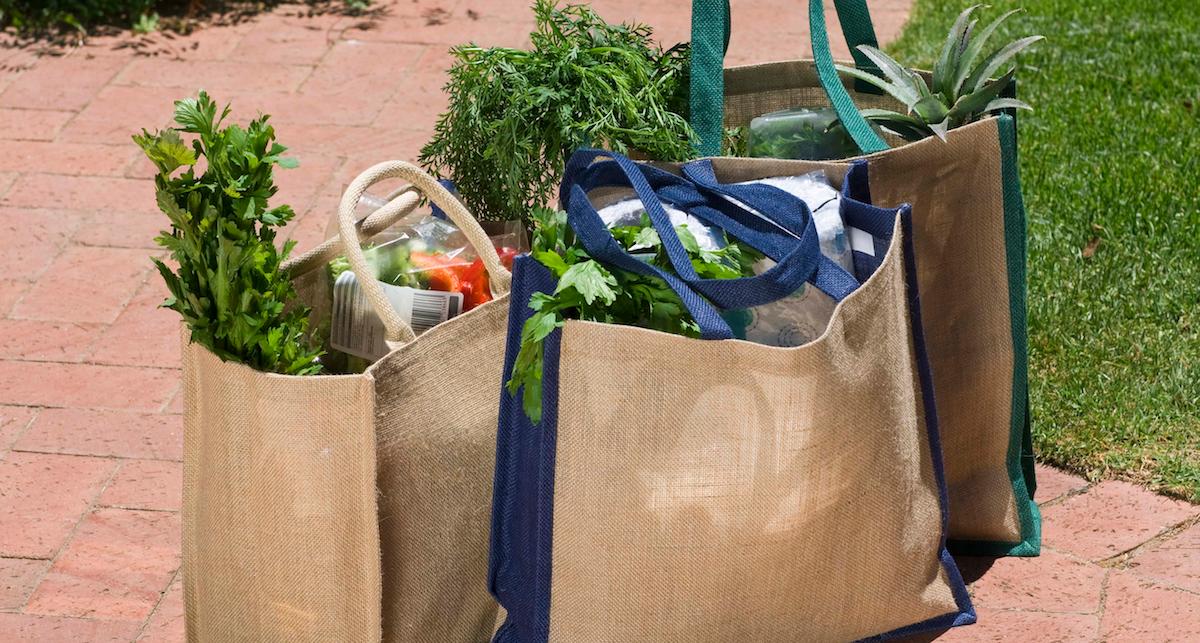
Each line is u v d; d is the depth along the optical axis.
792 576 2.33
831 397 2.18
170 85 5.55
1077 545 2.91
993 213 2.59
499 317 2.34
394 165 2.33
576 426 2.13
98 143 5.05
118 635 2.79
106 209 4.59
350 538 2.26
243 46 5.91
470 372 2.32
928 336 2.69
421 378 2.25
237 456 2.26
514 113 2.59
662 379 2.10
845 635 2.48
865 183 2.46
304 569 2.30
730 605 2.31
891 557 2.43
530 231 2.81
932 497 2.53
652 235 2.20
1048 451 3.18
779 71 2.85
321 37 6.00
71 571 2.98
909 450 2.40
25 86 5.54
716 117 2.65
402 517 2.30
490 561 2.38
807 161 2.46
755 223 2.34
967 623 2.63
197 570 2.44
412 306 2.41
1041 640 2.64
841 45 5.85
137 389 3.65
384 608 2.33
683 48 2.87
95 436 3.45
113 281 4.17
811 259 2.16
